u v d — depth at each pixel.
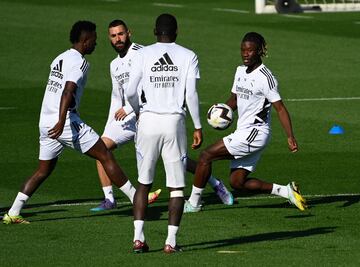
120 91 36.06
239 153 33.50
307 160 42.09
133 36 75.06
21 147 44.84
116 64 35.78
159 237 30.06
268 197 36.16
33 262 27.11
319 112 52.16
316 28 80.25
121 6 91.31
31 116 51.56
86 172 40.38
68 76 31.12
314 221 32.06
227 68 64.44
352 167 40.72
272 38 75.31
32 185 32.06
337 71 63.75
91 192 37.06
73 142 32.06
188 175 40.19
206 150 33.50
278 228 31.12
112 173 32.50
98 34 76.06
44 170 32.22
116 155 43.53
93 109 53.25
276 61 66.81
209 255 27.72
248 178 34.12
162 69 27.81
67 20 82.50
